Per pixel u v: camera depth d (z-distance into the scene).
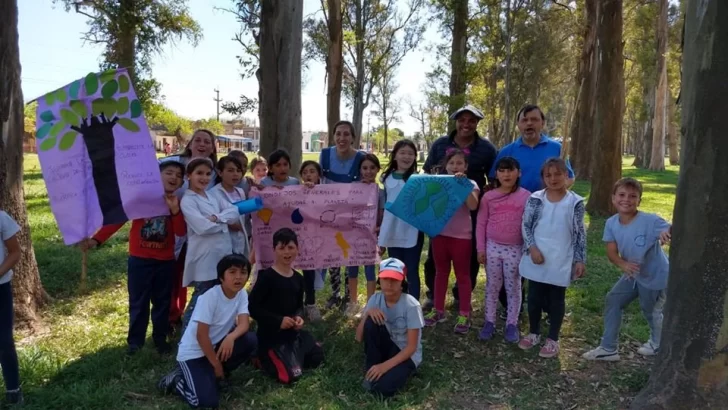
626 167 44.06
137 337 4.66
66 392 3.90
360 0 30.42
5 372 3.71
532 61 25.61
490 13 24.72
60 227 4.28
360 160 5.89
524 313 5.86
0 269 3.56
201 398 3.76
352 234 5.57
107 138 4.43
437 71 25.12
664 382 3.42
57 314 5.66
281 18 7.73
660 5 33.03
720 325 3.18
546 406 3.96
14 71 5.26
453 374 4.44
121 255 8.22
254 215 5.43
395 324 4.23
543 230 4.68
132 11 19.45
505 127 25.00
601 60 13.24
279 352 4.27
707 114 3.15
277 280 4.41
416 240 5.38
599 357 4.72
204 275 4.60
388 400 3.98
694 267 3.25
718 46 3.09
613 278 7.33
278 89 7.90
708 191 3.18
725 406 3.18
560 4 24.75
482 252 5.10
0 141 5.13
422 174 5.17
